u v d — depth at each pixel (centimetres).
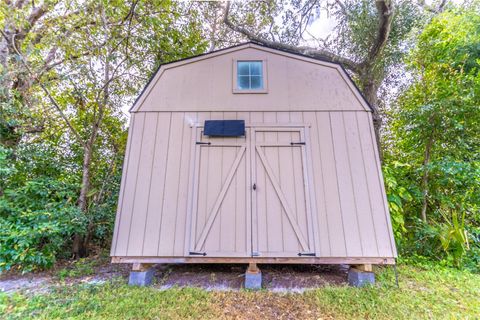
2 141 455
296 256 304
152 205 325
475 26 527
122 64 536
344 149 341
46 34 473
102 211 446
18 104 459
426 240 402
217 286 301
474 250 387
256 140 347
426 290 283
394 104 642
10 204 370
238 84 374
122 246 311
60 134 546
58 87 507
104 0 450
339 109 357
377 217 313
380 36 514
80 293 274
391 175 436
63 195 407
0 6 425
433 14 636
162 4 557
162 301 253
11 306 246
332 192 325
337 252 303
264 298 265
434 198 443
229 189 331
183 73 379
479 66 492
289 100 363
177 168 339
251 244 310
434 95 440
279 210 321
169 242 313
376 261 300
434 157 458
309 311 239
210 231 316
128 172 337
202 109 363
